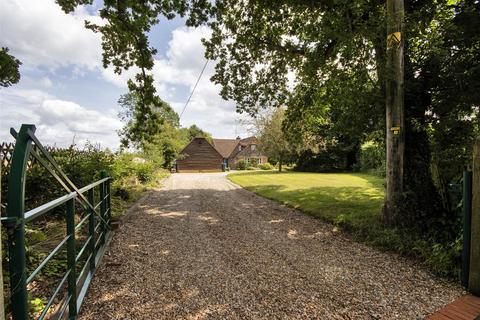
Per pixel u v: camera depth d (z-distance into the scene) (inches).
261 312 103.7
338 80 211.0
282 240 194.7
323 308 106.8
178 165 1499.8
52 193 212.2
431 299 114.1
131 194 368.5
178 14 291.3
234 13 316.2
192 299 112.0
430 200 187.5
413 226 184.2
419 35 198.7
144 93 345.4
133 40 306.3
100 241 170.2
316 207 291.6
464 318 100.8
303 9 264.7
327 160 976.9
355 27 194.5
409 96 198.4
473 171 119.0
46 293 109.9
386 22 181.6
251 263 151.8
